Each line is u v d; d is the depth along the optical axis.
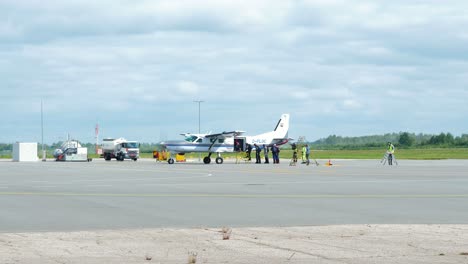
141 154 156.75
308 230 15.77
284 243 13.66
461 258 11.88
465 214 19.58
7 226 16.75
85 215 19.41
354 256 12.09
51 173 48.66
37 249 12.87
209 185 33.56
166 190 29.92
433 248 12.97
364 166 63.78
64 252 12.52
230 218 18.62
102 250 12.77
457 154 127.88
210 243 13.68
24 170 55.00
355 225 16.77
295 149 69.50
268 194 27.50
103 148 100.50
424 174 45.41
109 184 34.56
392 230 15.74
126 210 20.89
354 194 27.41
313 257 11.99
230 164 73.62
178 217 18.89
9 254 12.27
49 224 17.19
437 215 19.34
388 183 34.94
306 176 42.97
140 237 14.57
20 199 25.05
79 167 63.25
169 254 12.32
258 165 69.12
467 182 35.66
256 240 14.10
